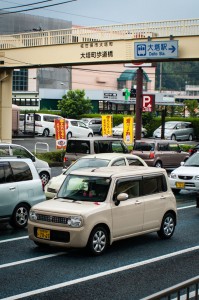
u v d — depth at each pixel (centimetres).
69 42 3650
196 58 3114
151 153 3098
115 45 3422
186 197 2294
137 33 3319
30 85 8794
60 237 1220
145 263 1199
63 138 3216
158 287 1016
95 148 2422
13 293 961
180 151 3291
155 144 3141
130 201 1334
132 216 1333
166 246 1380
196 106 9350
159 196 1435
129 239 1465
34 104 8175
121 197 1280
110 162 1923
